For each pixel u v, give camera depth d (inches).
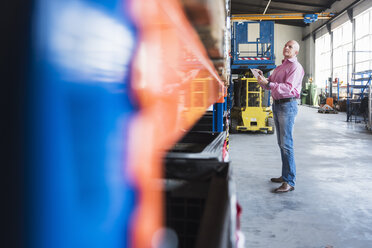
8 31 6.7
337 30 774.5
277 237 81.9
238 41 296.7
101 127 9.2
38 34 6.7
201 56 34.3
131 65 11.6
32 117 6.9
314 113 583.2
